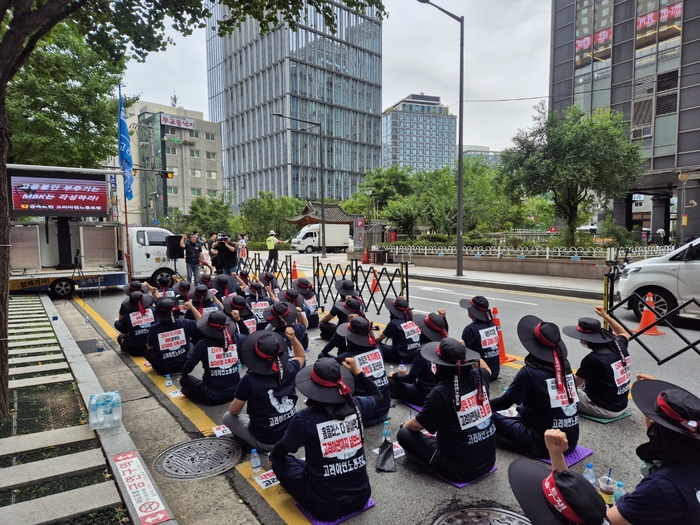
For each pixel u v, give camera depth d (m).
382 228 26.67
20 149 17.67
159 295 7.32
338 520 3.01
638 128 24.12
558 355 3.56
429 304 11.59
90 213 12.71
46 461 3.59
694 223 22.17
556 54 28.39
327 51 73.38
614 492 3.09
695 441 1.87
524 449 3.74
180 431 4.38
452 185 30.17
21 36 4.05
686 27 22.00
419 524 2.96
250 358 3.69
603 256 15.75
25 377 5.58
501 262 17.94
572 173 16.91
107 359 6.71
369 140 80.25
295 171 70.69
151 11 5.70
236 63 79.25
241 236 19.22
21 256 12.24
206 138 58.44
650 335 7.87
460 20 15.21
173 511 3.14
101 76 18.06
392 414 4.73
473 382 3.35
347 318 6.54
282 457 3.18
